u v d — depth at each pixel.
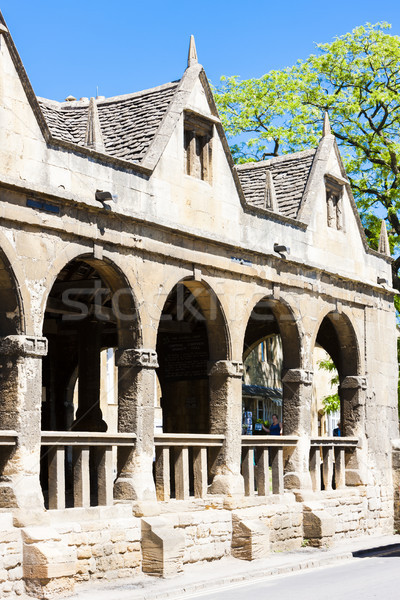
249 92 33.84
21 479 13.96
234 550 18.06
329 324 24.61
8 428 14.09
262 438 19.47
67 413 24.36
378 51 32.16
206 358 22.94
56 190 14.78
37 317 14.51
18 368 14.13
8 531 13.58
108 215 15.88
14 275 14.19
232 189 19.06
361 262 23.70
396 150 31.69
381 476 23.69
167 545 15.83
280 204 22.52
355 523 22.38
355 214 23.62
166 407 23.38
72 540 14.71
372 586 15.03
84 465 15.38
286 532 19.64
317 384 48.28
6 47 14.24
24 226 14.42
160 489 17.12
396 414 24.84
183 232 17.39
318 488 21.30
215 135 18.73
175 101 17.94
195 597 14.28
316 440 21.36
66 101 21.44
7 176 14.00
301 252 21.12
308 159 23.44
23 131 14.46
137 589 14.72
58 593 13.73
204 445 18.05
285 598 13.89
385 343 24.58
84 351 21.84
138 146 17.69
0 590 13.34
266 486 19.55
